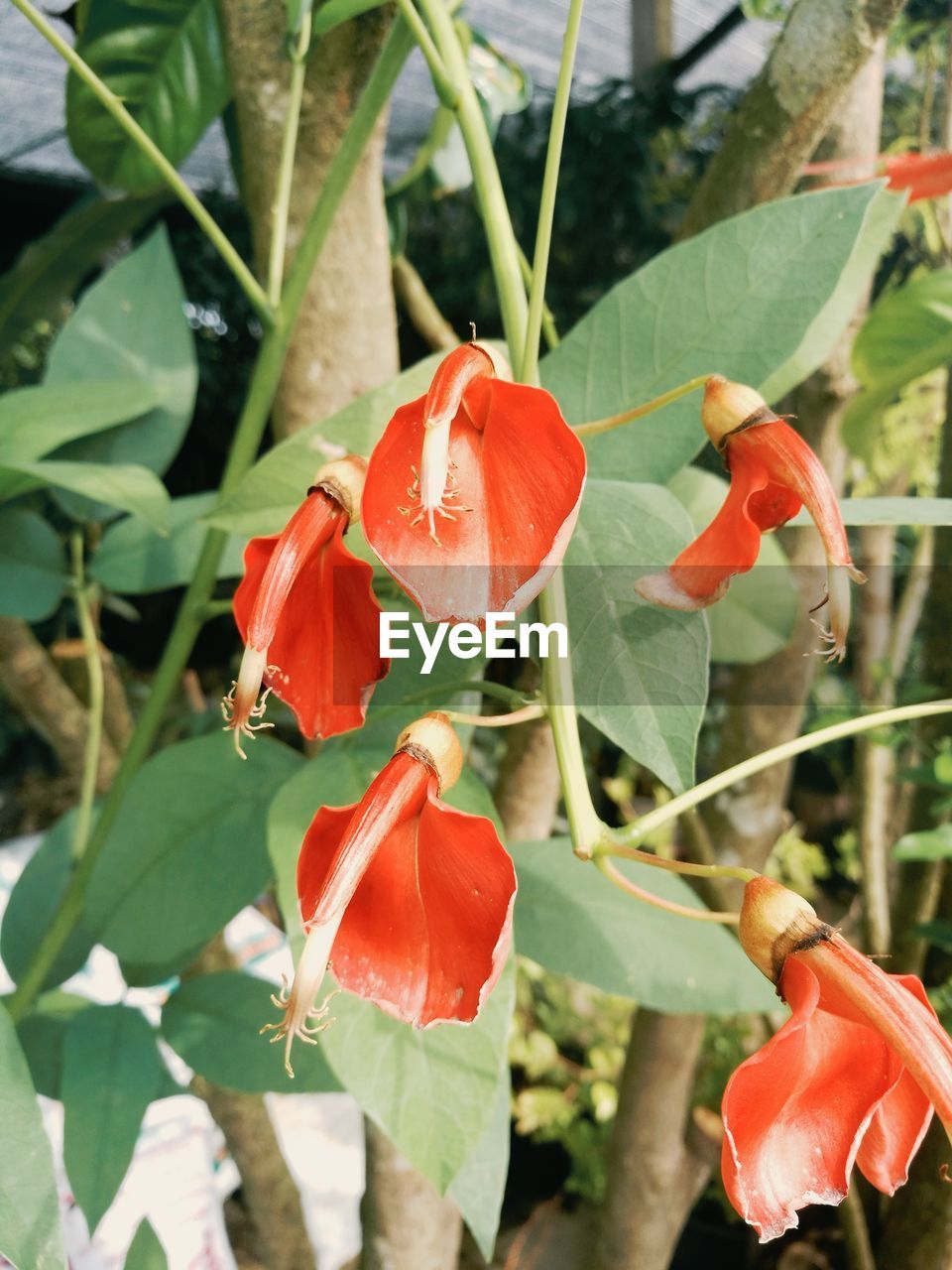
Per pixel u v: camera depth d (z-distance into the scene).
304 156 0.51
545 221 0.32
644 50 1.87
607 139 1.93
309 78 0.49
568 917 0.43
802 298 0.35
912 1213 0.62
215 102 0.58
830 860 1.71
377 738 0.39
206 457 2.59
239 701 0.28
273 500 0.39
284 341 0.46
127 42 0.55
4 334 0.81
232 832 0.44
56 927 0.50
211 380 2.46
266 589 0.28
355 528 0.38
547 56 1.84
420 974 0.27
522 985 1.41
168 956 0.43
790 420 0.60
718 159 0.48
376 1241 0.66
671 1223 0.81
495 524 0.27
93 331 0.59
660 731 0.32
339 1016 0.32
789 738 0.66
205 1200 0.75
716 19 1.80
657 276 0.36
